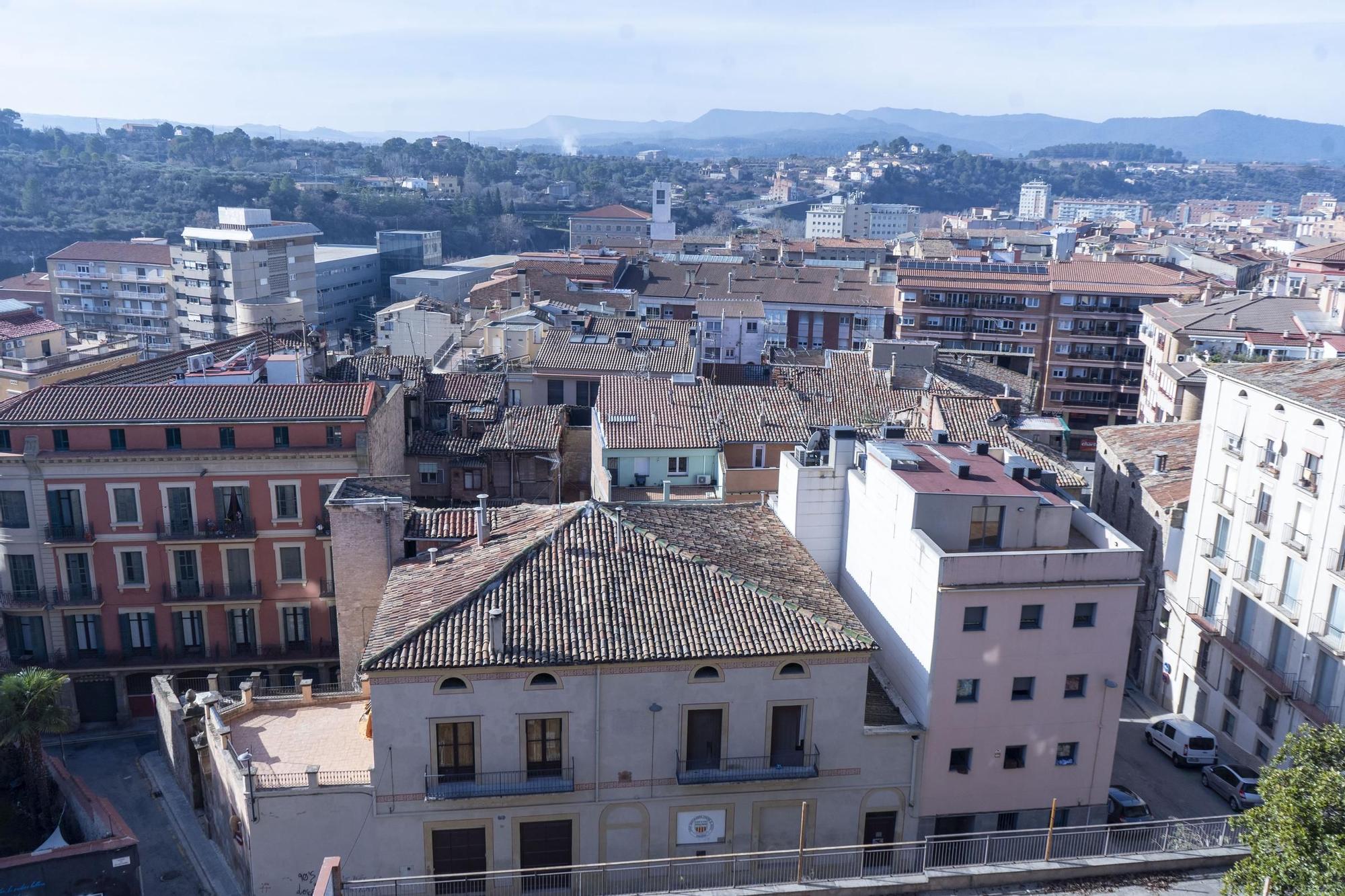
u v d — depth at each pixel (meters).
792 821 41.47
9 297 186.75
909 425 67.50
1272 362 57.25
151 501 61.38
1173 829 37.81
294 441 61.41
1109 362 133.88
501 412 78.62
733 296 147.62
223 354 79.75
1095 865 31.73
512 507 50.78
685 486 67.00
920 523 42.75
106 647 63.34
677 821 40.62
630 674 38.84
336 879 29.48
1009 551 43.59
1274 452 52.34
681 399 70.69
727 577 42.41
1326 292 105.88
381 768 38.66
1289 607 50.84
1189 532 59.97
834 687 40.44
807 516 50.62
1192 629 59.34
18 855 44.66
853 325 143.25
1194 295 126.44
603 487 67.25
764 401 71.31
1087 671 42.06
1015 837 38.44
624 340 95.12
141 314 184.62
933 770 41.88
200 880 46.97
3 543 60.97
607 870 40.03
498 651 37.75
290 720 47.41
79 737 63.28
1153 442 75.31
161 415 60.47
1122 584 41.19
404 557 48.09
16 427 59.47
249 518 62.09
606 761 39.59
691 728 40.19
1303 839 26.17
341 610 48.25
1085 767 43.12
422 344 125.12
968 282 136.38
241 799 41.31
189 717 52.41
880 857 41.81
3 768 56.00
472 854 40.12
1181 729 54.84
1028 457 61.62
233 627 63.94
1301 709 48.44
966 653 40.97
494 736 38.78
